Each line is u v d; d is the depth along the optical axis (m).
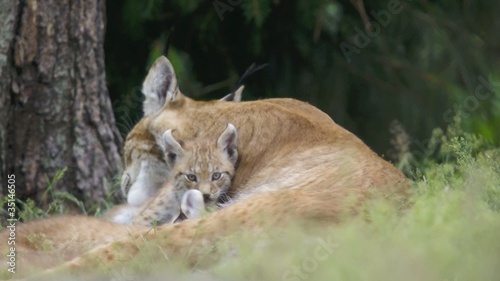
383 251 9.24
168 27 18.41
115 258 10.18
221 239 10.26
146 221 12.39
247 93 18.88
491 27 19.70
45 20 13.86
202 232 10.30
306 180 11.48
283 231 10.23
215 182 12.19
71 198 13.71
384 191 10.95
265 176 11.88
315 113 12.91
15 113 13.82
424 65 19.06
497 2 19.77
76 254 10.75
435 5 19.34
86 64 14.20
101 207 14.15
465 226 9.60
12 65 13.76
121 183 13.70
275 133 12.21
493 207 10.87
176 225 10.38
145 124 13.18
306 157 11.84
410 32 19.00
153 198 12.84
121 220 13.10
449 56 19.16
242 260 9.88
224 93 18.78
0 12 13.65
